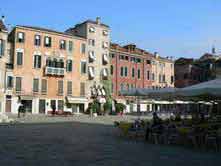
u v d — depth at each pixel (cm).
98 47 6750
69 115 5419
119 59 7181
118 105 6631
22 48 5738
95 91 6606
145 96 2220
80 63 6450
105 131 2588
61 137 2073
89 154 1397
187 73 8938
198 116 2912
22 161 1195
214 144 1647
